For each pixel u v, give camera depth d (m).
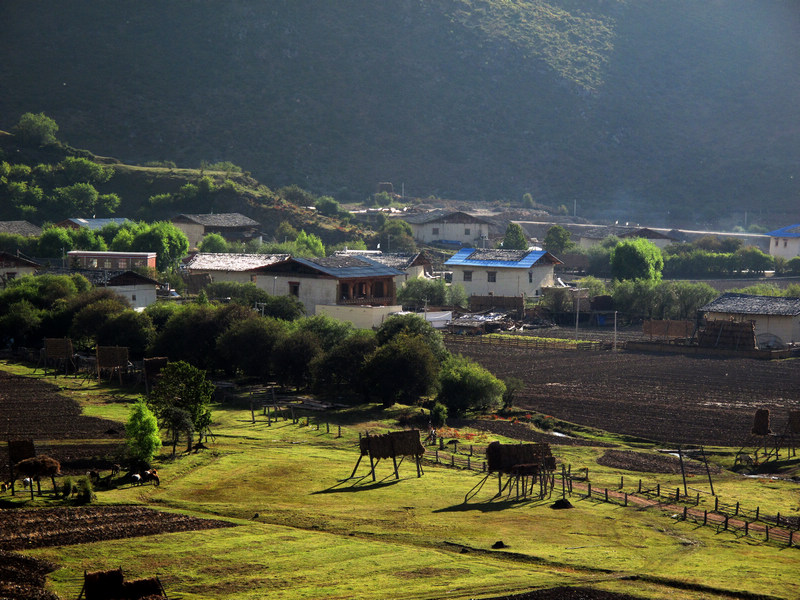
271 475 78.50
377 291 192.50
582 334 184.88
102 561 55.69
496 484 78.50
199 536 60.91
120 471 77.50
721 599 52.59
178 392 87.12
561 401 116.38
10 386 117.62
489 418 108.06
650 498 75.44
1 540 58.81
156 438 77.94
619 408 112.31
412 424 103.00
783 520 69.31
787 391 123.56
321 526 64.06
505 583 53.56
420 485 77.00
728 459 90.38
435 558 57.88
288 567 55.50
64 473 76.25
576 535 64.50
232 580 53.06
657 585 54.72
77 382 122.31
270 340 122.44
